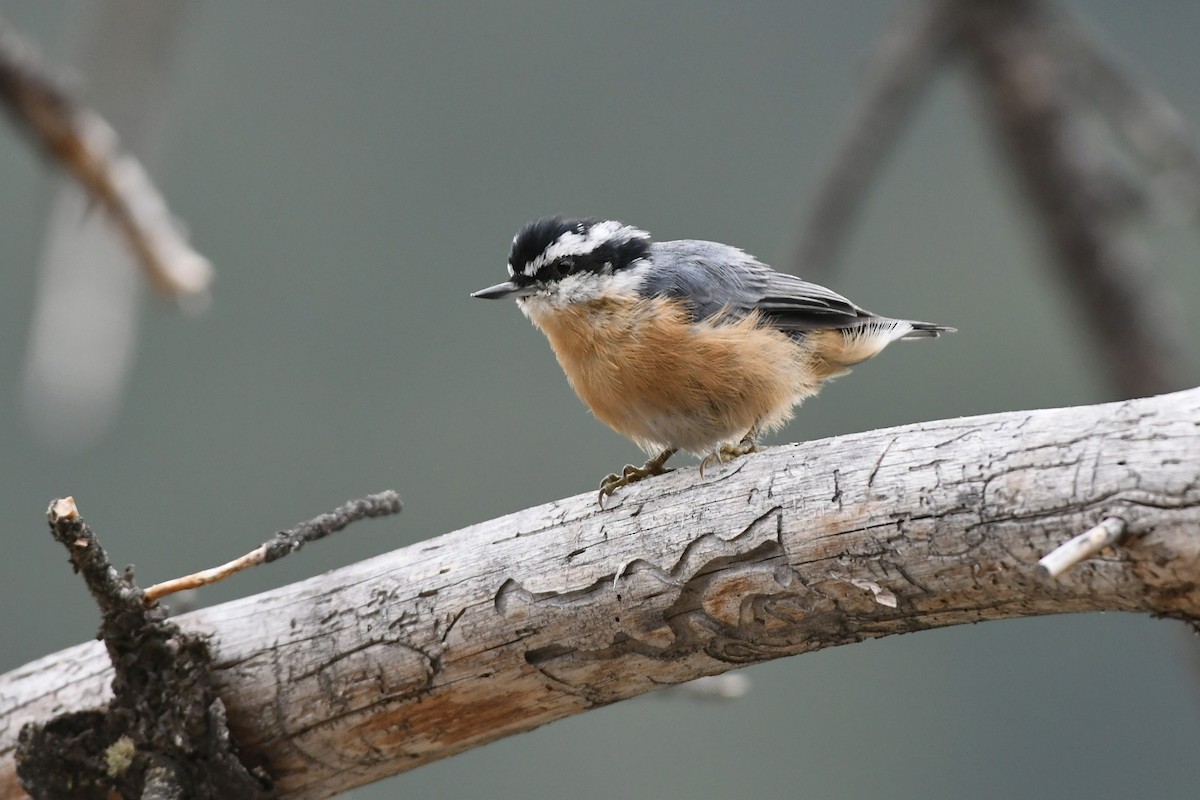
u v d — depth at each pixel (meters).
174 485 18.56
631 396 8.09
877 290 21.66
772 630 5.87
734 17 20.48
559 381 19.30
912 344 21.23
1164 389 10.45
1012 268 21.45
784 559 5.71
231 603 6.75
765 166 20.11
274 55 20.05
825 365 8.66
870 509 5.49
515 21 20.44
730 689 7.62
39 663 6.98
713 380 7.89
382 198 19.75
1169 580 4.80
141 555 18.41
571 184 19.88
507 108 20.28
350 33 20.42
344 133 20.08
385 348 19.33
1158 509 4.75
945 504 5.30
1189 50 19.64
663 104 20.27
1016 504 5.11
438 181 20.11
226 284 19.39
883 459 5.56
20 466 18.52
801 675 20.11
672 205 19.91
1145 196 10.25
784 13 20.50
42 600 18.03
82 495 18.55
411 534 18.69
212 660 6.51
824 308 8.38
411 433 19.05
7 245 19.66
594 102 20.36
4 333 19.47
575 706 6.48
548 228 8.38
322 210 19.80
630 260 8.26
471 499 19.03
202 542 18.41
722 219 19.78
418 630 6.36
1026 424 5.27
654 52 20.44
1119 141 11.68
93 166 8.74
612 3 20.53
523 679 6.33
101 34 11.38
